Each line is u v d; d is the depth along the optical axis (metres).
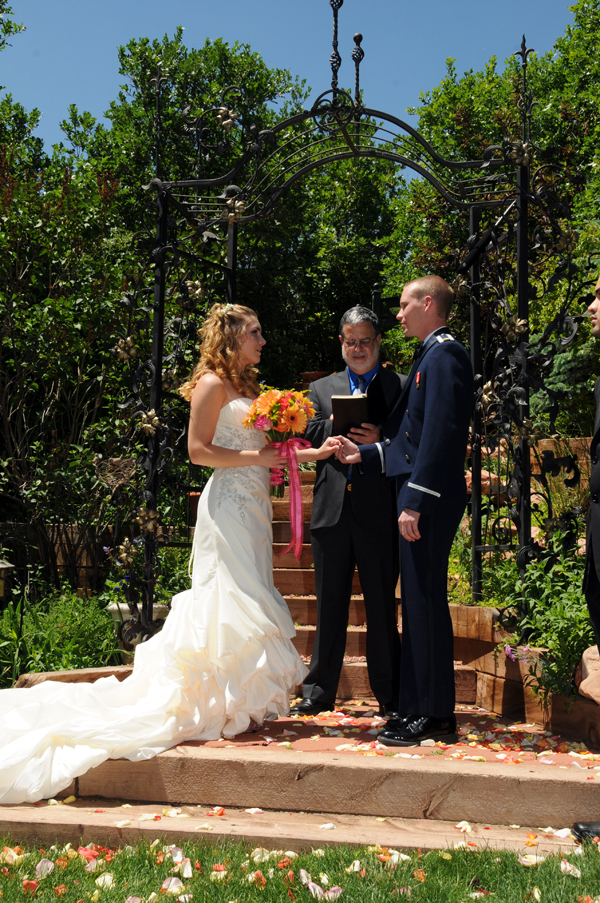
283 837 2.61
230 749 3.12
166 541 4.66
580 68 15.90
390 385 3.90
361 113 4.59
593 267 7.09
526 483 4.18
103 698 3.46
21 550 7.23
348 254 20.20
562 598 3.75
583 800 2.70
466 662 4.43
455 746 3.30
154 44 16.14
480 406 4.66
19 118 13.34
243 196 5.02
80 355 7.79
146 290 4.97
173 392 4.87
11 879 2.38
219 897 2.21
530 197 4.34
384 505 3.74
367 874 2.32
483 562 4.91
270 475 3.95
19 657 4.72
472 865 2.36
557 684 3.47
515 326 4.27
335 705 4.16
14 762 2.98
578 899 2.11
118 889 2.29
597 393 3.15
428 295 3.53
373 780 2.85
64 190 7.85
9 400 8.01
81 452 7.33
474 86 16.44
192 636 3.41
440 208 13.65
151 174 14.81
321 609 3.90
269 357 16.89
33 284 7.79
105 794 3.05
